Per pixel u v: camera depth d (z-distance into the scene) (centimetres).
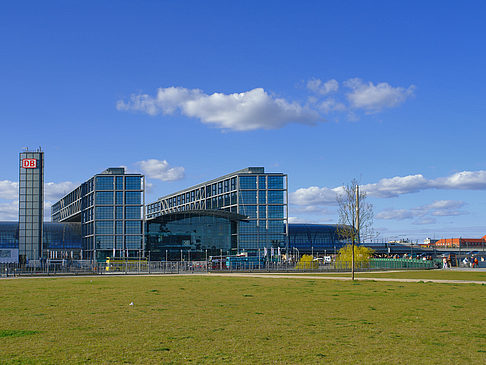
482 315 2614
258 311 2792
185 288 4462
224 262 11806
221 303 3198
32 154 17012
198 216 19375
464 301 3272
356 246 10244
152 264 10188
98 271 8869
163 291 4134
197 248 19175
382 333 2095
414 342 1908
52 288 4550
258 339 1969
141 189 19375
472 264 12219
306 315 2625
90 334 2075
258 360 1630
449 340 1945
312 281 5475
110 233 18988
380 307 2964
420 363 1586
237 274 7819
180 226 19212
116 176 19300
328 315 2627
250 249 19838
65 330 2169
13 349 1789
